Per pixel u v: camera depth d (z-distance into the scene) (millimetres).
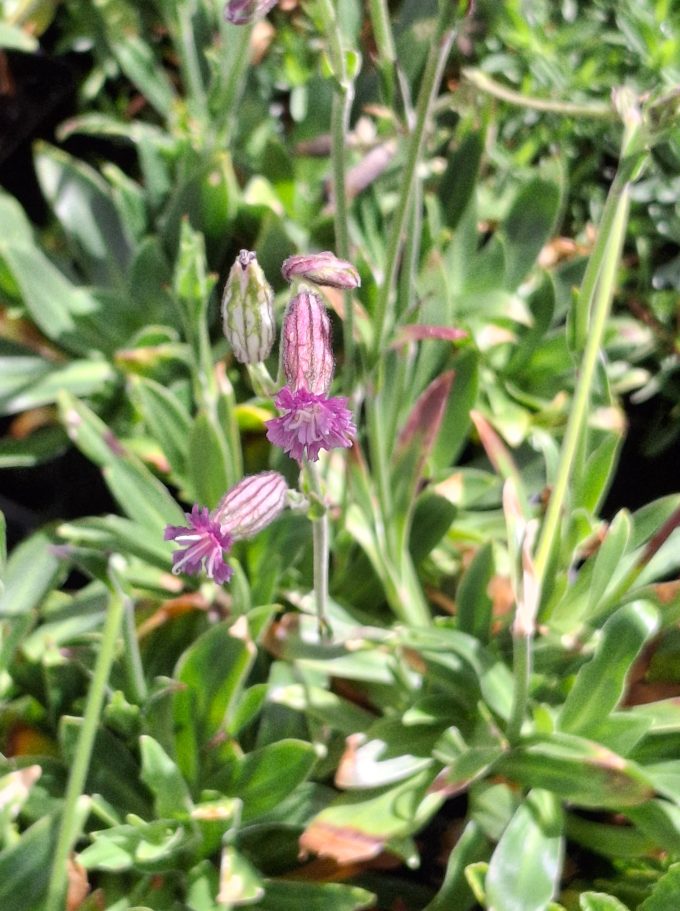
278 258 270
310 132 302
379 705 226
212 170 270
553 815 197
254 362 176
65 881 170
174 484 268
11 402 259
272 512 172
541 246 283
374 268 259
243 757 200
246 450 264
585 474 221
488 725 202
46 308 269
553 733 200
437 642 210
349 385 219
